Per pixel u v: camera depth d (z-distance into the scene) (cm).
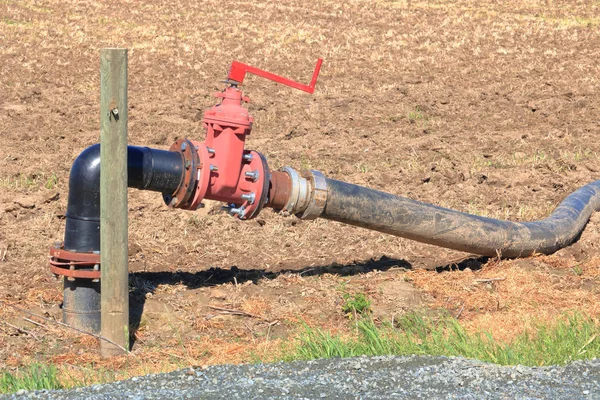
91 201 589
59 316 614
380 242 718
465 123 1052
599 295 643
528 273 666
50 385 535
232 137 601
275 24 1883
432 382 496
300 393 488
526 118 1073
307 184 623
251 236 722
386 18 2002
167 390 494
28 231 716
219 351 582
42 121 1031
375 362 520
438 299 641
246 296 638
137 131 988
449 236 658
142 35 1697
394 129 1022
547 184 819
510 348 554
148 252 693
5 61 1384
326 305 631
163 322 612
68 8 1989
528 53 1538
